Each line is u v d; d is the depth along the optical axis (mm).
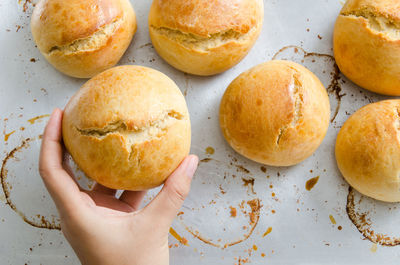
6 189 358
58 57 339
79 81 368
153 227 294
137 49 372
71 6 327
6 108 363
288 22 380
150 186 311
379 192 340
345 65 355
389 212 362
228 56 342
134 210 343
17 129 362
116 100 292
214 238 360
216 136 368
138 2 375
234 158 366
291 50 377
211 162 365
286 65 338
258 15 342
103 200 330
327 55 376
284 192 365
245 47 343
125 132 292
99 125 289
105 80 302
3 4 370
